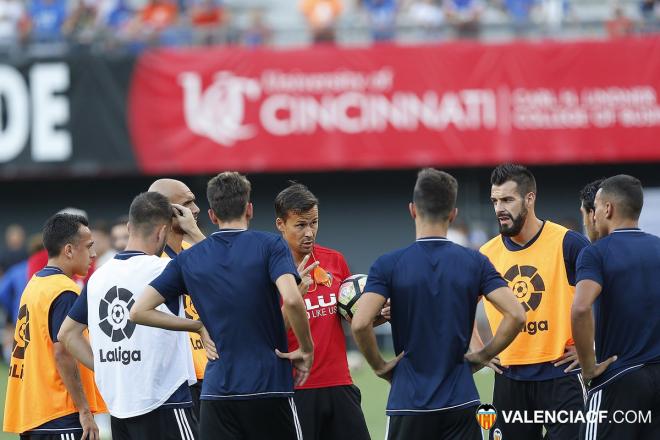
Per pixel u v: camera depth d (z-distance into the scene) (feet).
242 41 202.59
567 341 79.05
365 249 212.43
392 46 195.52
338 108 195.11
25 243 212.64
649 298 71.92
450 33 200.75
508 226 79.51
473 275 67.31
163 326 69.31
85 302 74.13
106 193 212.23
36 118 195.31
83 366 80.12
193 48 196.75
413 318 67.15
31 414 77.41
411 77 195.00
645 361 71.97
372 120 194.90
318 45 199.00
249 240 69.97
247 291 68.90
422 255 67.67
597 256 72.38
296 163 195.31
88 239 80.07
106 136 195.11
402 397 67.15
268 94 195.11
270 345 69.72
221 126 195.00
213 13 211.41
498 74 194.59
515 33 200.75
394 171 211.20
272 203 210.38
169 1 220.23
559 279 79.56
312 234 81.71
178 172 206.80
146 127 195.31
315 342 82.23
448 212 68.54
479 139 194.49
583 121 194.29
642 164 206.90
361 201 212.43
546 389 79.25
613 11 209.67
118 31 206.59
